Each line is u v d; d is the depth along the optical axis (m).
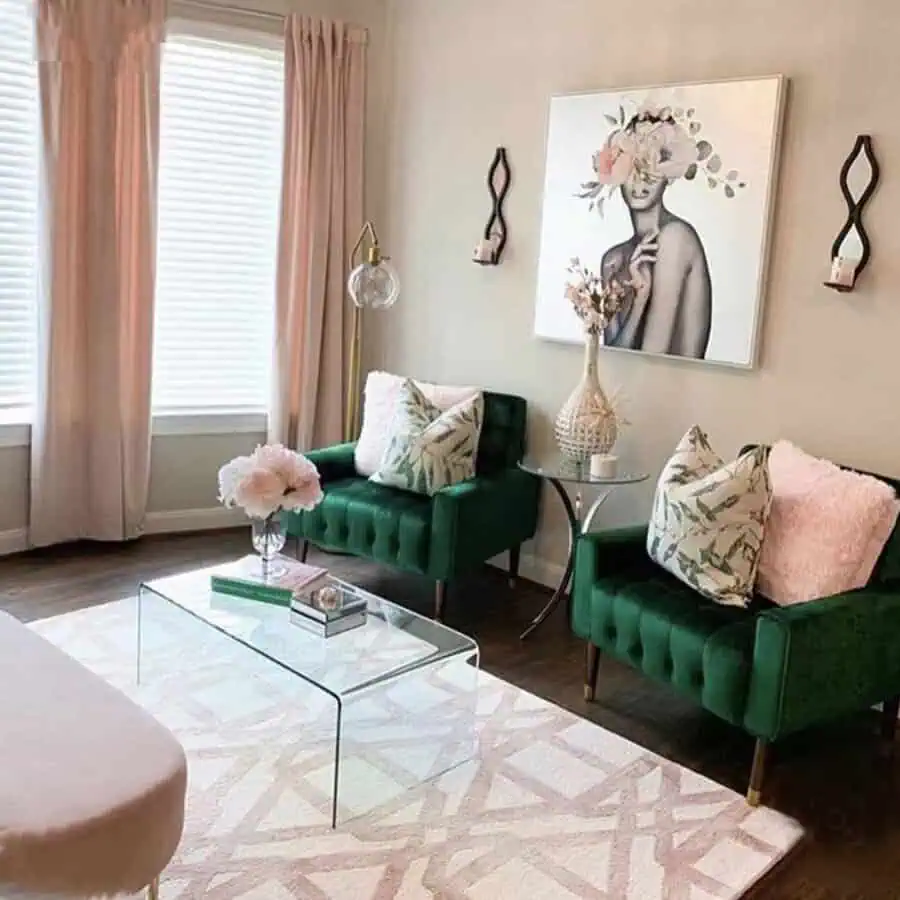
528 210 4.49
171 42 4.65
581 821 2.70
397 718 2.87
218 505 5.16
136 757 2.00
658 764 3.02
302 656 2.84
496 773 2.92
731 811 2.79
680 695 3.33
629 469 4.20
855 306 3.44
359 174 5.11
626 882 2.45
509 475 4.31
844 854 2.62
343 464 4.52
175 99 4.73
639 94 3.96
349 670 2.75
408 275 5.12
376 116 5.17
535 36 4.38
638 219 4.02
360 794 2.75
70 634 3.69
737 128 3.66
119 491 4.71
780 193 3.60
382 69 5.13
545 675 3.64
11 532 4.59
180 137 4.78
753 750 3.15
